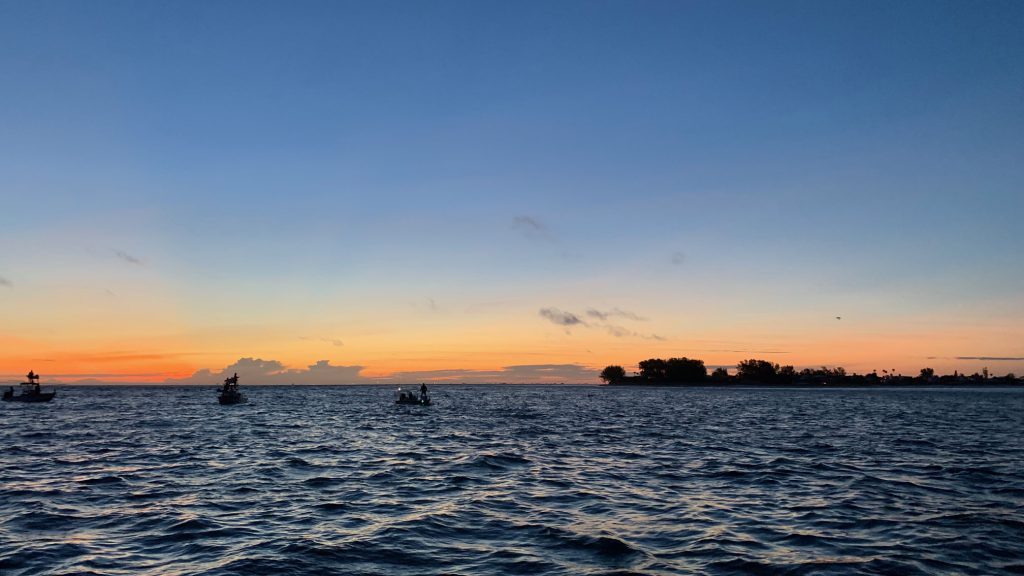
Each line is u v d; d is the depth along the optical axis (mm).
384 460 29344
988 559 13547
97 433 44281
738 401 126062
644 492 21125
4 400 92688
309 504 19156
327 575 12414
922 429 49094
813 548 14312
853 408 91938
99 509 18344
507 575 12414
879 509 18406
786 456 31109
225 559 13422
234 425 53156
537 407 93438
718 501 19609
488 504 19125
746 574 12508
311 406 95625
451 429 48781
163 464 28047
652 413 76062
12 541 14797
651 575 12375
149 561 13328
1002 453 32281
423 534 15523
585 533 15609
